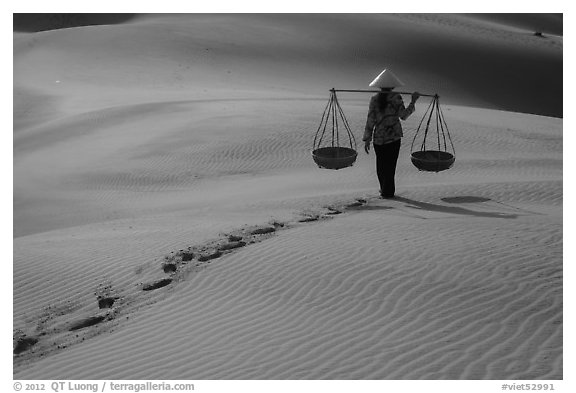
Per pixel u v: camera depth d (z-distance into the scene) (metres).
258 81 54.16
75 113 38.78
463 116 34.00
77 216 22.38
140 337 9.61
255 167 25.67
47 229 21.38
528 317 8.86
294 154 26.64
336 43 65.56
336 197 16.30
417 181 19.84
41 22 94.50
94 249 13.60
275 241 12.34
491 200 15.00
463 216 13.31
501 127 30.53
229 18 71.12
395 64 62.78
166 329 9.73
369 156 25.30
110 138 31.48
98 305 11.04
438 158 15.53
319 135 28.61
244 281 10.77
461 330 8.68
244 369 8.29
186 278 11.27
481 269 10.23
